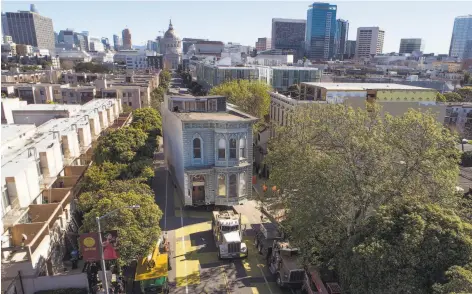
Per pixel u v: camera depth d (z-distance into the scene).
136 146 36.47
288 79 82.06
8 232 22.52
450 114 67.25
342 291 18.58
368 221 18.22
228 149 33.66
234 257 26.70
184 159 33.88
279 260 24.17
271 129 51.97
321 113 26.47
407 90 46.84
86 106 54.38
